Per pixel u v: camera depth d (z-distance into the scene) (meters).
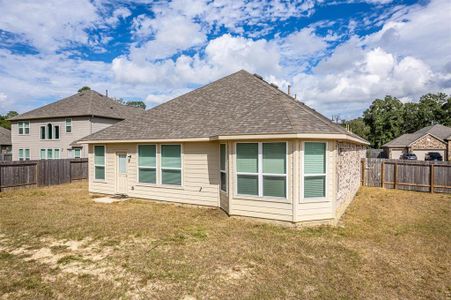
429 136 33.97
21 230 7.38
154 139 11.01
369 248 6.29
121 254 5.78
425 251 6.14
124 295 4.19
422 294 4.32
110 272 4.95
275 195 8.16
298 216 7.86
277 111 8.98
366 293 4.32
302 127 7.62
